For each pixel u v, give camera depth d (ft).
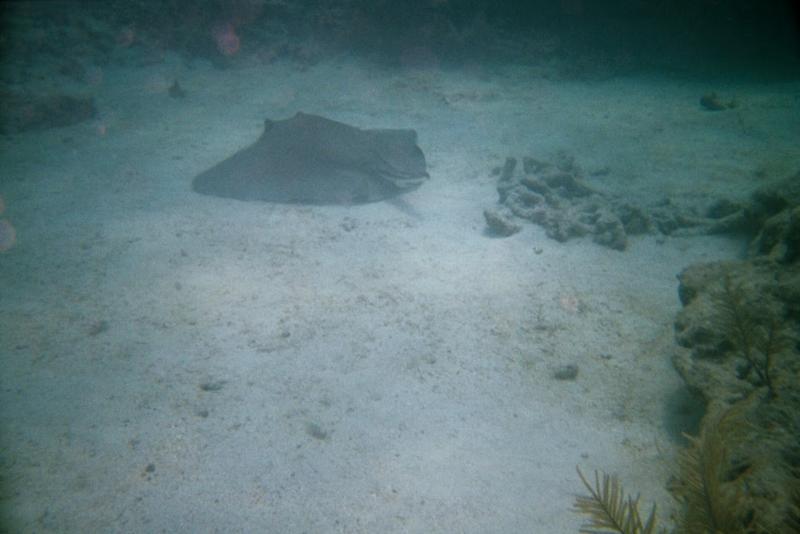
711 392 12.07
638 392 14.30
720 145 31.99
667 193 26.50
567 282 19.70
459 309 17.94
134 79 49.83
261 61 53.47
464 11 53.47
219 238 22.41
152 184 27.81
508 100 43.16
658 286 19.33
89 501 10.95
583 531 8.60
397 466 11.92
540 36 54.13
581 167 29.68
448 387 14.43
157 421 13.14
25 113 36.37
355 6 52.95
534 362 15.48
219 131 36.27
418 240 22.61
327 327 16.92
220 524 10.48
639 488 11.21
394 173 25.31
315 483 11.45
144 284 19.16
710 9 52.42
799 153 29.19
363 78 48.39
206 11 55.36
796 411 10.36
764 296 13.69
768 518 8.43
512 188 25.91
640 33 55.01
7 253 21.13
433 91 44.47
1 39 50.83
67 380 14.48
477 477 11.62
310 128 27.04
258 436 12.74
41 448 12.21
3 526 10.30
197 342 16.19
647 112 39.42
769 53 51.62
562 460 12.08
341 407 13.70
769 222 18.30
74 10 56.95
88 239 22.25
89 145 33.91
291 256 21.13
